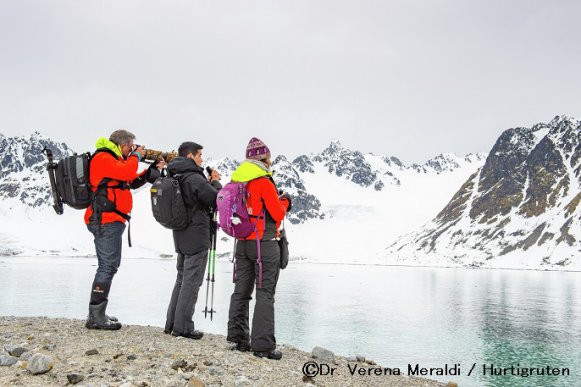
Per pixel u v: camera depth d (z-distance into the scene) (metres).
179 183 8.46
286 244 8.34
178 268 9.36
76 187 8.31
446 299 65.38
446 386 8.72
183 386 6.06
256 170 7.82
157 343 8.03
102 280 8.77
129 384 5.80
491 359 26.59
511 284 95.44
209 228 8.90
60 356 6.96
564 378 21.84
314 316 45.66
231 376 6.71
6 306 45.16
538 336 35.12
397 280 108.19
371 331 36.72
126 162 8.37
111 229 8.59
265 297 8.09
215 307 48.62
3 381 5.82
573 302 61.41
